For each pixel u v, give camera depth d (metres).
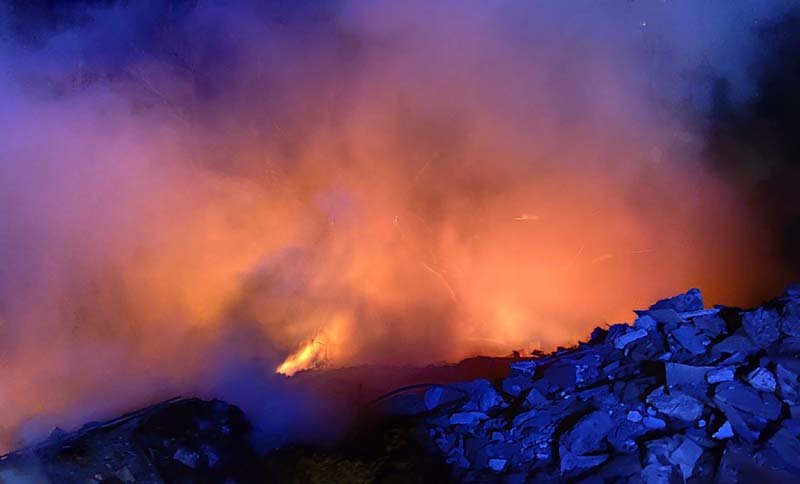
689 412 4.59
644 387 4.97
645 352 5.57
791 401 4.42
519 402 5.41
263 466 5.06
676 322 5.73
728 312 5.77
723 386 4.62
